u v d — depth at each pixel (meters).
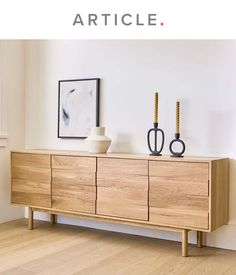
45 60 3.93
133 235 3.44
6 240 3.24
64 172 3.35
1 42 3.79
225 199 3.00
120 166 3.08
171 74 3.29
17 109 3.97
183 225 2.85
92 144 3.33
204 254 2.92
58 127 3.84
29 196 3.55
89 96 3.66
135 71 3.45
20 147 4.01
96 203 3.20
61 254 2.89
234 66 3.04
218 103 3.10
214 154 3.12
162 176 2.92
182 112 3.24
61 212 3.41
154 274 2.50
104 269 2.59
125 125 3.50
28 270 2.56
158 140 3.35
